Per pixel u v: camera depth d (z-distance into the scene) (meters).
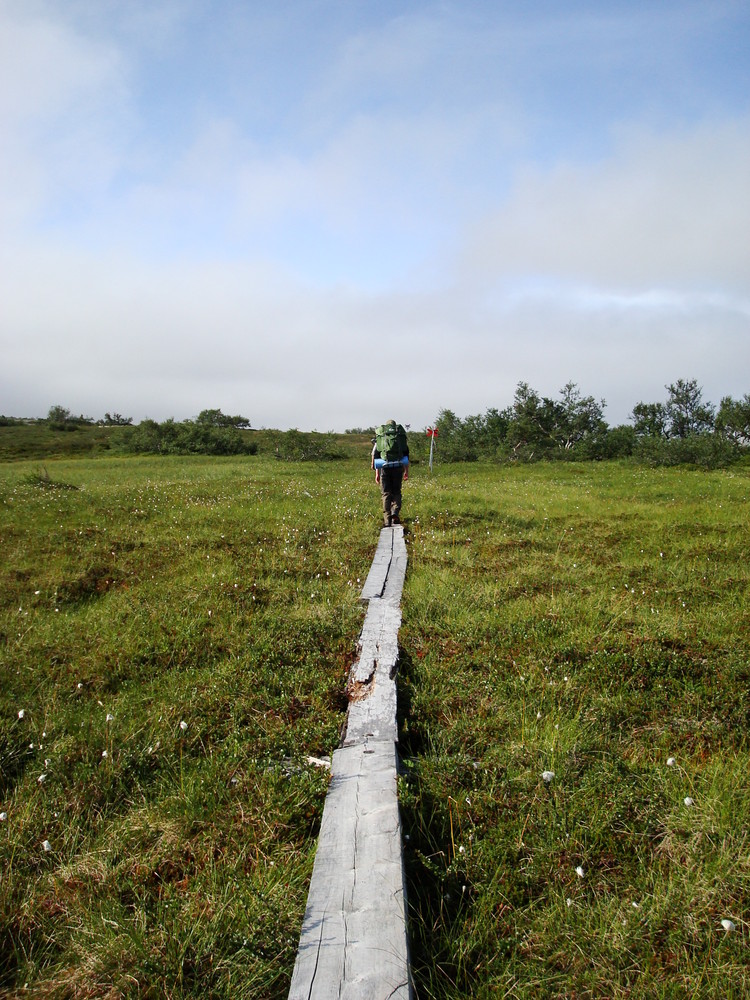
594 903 3.02
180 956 2.64
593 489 17.30
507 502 13.96
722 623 6.28
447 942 2.79
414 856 3.26
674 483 18.62
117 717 4.61
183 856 3.31
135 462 35.69
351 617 6.51
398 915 2.71
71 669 5.36
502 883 3.11
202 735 4.42
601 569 8.41
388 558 8.80
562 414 35.56
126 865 3.26
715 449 26.69
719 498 14.94
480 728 4.42
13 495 14.30
